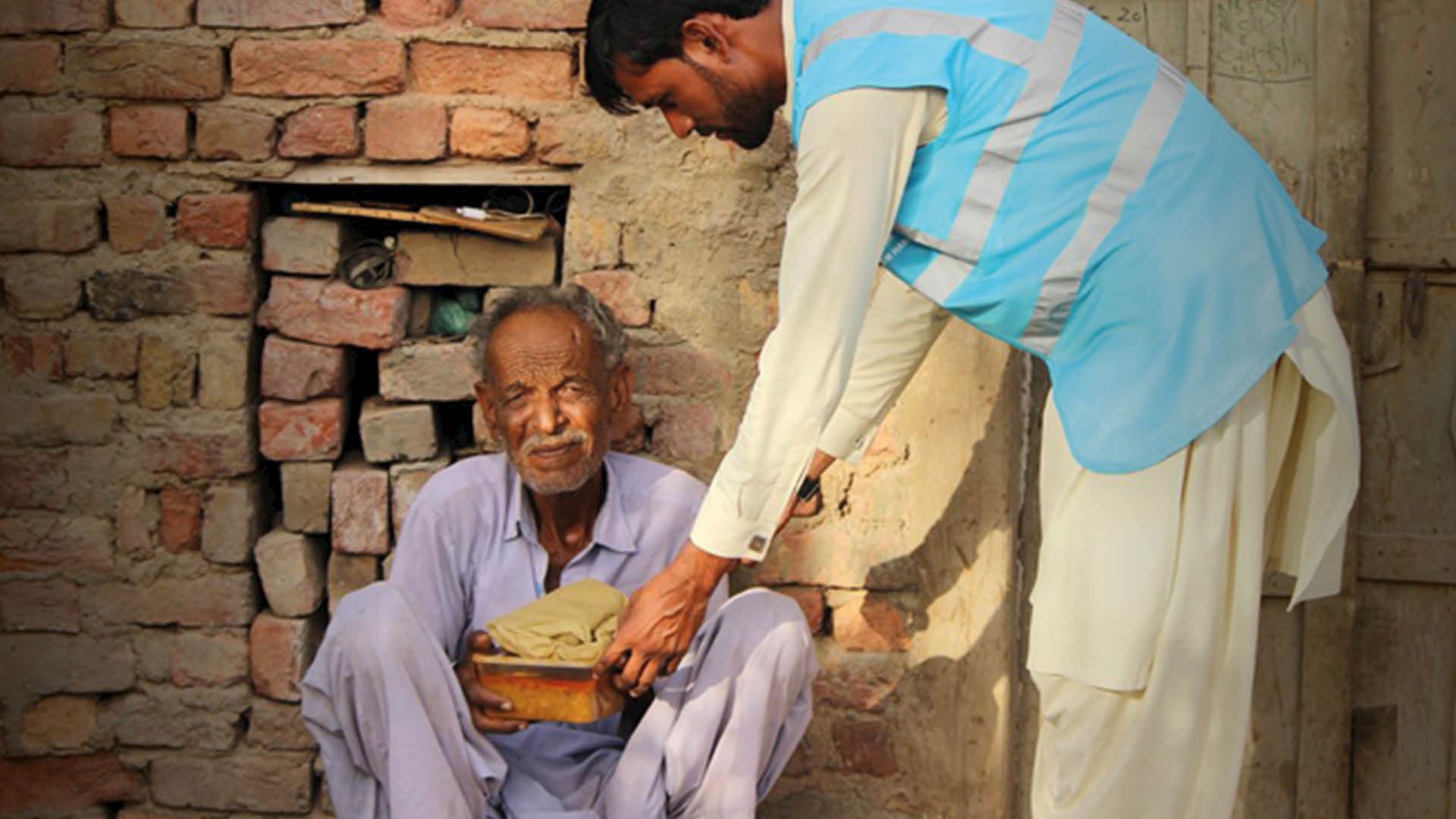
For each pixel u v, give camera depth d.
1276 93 2.78
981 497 2.80
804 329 1.94
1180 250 1.94
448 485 2.57
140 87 2.76
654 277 2.81
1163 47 2.79
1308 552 2.12
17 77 2.76
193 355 2.81
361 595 2.32
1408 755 2.91
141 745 2.90
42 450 2.83
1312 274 2.03
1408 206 2.79
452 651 2.57
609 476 2.60
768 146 2.76
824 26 1.94
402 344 2.82
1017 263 1.98
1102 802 2.09
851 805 2.91
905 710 2.87
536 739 2.54
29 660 2.87
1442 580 2.84
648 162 2.78
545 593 2.60
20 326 2.81
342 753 2.40
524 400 2.44
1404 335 2.82
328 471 2.84
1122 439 1.96
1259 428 2.00
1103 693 2.06
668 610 2.13
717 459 2.84
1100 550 2.02
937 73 1.90
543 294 2.55
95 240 2.80
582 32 2.75
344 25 2.75
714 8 1.99
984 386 2.77
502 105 2.77
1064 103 1.95
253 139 2.77
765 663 2.36
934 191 1.98
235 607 2.85
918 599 2.85
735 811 2.37
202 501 2.84
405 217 2.75
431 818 2.25
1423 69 2.77
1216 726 2.07
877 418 2.48
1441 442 2.83
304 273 2.81
